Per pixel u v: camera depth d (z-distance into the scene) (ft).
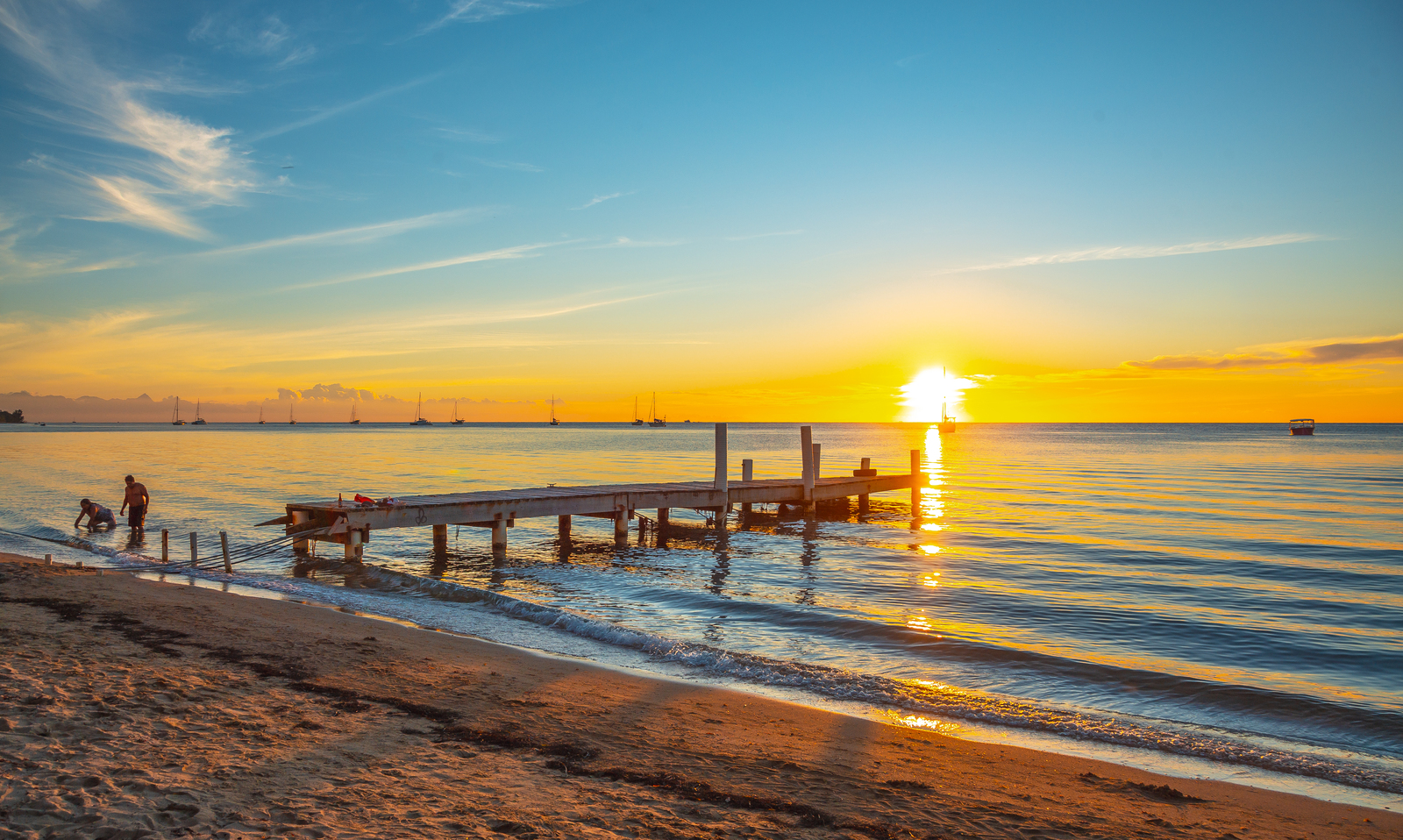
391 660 32.30
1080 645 41.81
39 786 17.67
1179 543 79.15
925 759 23.99
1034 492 135.74
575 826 17.38
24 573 49.49
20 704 23.65
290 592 50.96
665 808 18.89
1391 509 108.06
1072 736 27.84
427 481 148.25
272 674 28.96
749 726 26.50
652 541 82.07
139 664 29.27
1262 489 138.10
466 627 42.06
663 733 25.12
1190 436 522.06
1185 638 43.37
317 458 225.35
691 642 40.73
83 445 299.79
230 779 18.81
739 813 18.86
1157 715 30.81
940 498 126.11
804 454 99.40
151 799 17.33
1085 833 18.89
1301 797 22.30
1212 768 24.97
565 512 75.92
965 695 32.22
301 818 16.76
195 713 23.93
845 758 23.75
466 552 73.26
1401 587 58.03
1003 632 44.37
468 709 26.25
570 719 25.94
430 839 16.17
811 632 43.62
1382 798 22.67
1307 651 40.88
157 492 121.29
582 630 41.91
